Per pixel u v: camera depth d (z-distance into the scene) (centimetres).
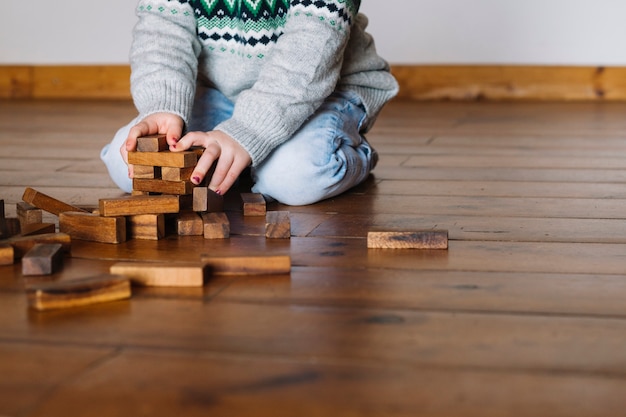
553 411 64
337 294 92
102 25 368
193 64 148
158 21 147
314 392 67
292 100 137
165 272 95
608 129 261
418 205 145
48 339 79
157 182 127
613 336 80
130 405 65
